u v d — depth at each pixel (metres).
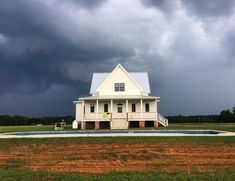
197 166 15.48
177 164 16.06
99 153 19.19
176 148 20.27
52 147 21.56
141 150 19.78
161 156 18.23
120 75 48.19
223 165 15.71
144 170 14.59
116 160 17.41
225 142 21.86
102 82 49.09
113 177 12.71
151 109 47.81
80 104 48.25
